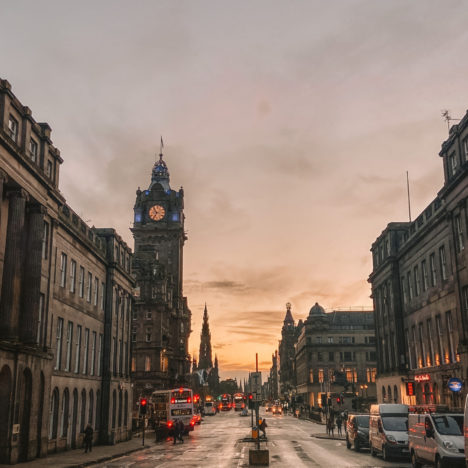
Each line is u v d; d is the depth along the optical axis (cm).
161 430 5116
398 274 5900
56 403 3688
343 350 13188
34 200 3222
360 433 3494
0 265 2909
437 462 2120
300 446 4062
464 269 3838
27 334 3083
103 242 5031
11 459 2800
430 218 4666
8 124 2952
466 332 3797
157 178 14388
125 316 5584
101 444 4528
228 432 6238
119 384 5062
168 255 13500
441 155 4338
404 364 5556
